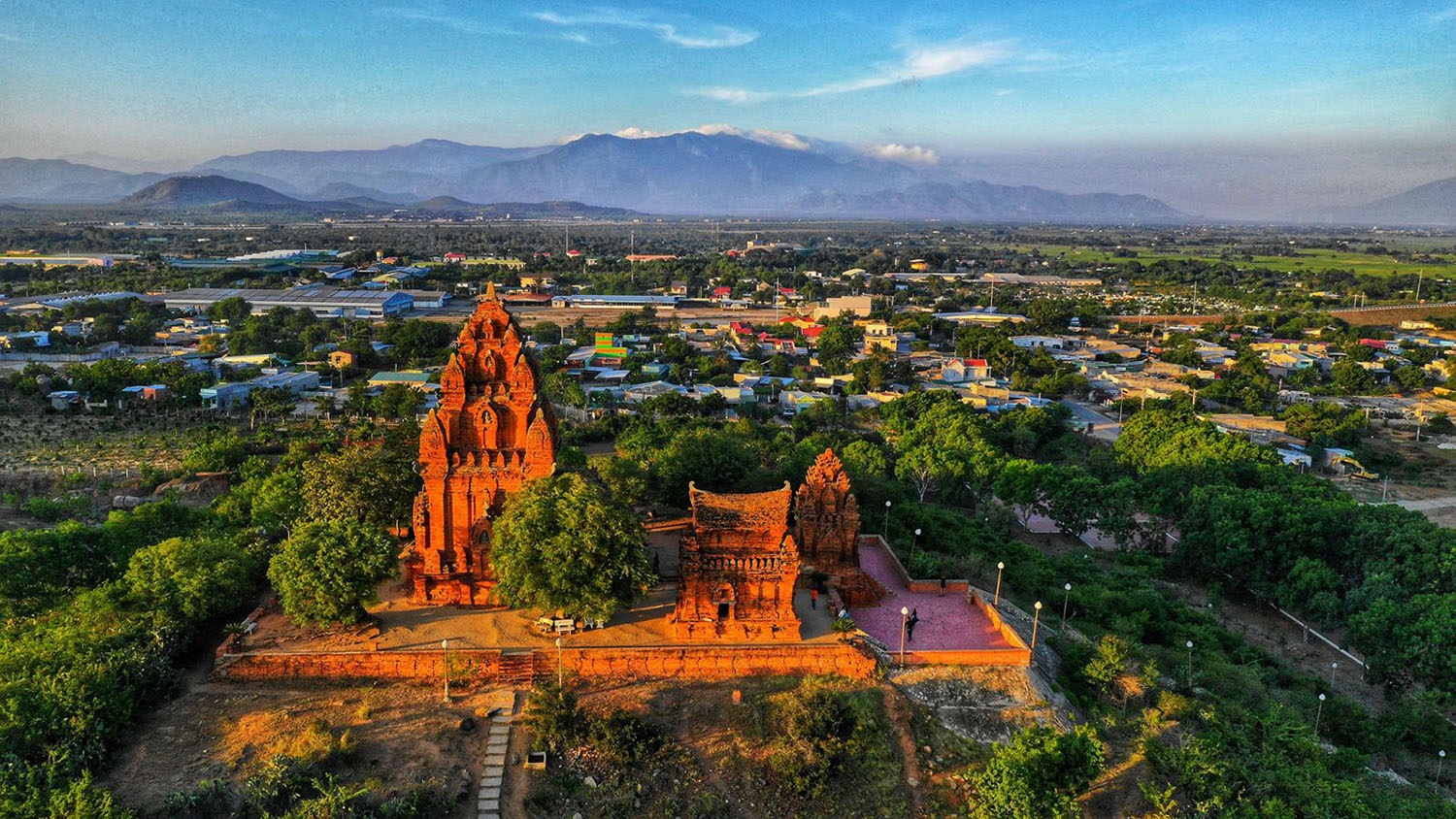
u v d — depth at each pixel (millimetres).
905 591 82000
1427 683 78000
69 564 78062
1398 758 72375
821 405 183875
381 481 86438
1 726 51500
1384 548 90875
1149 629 86875
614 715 59562
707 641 68438
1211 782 58688
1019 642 70500
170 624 64688
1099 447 168000
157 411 178625
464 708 61219
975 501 133250
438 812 52125
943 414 155375
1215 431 136875
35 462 143250
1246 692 73375
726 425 172125
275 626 69625
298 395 191625
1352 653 90688
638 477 98625
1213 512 102875
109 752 54656
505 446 76625
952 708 64688
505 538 68938
